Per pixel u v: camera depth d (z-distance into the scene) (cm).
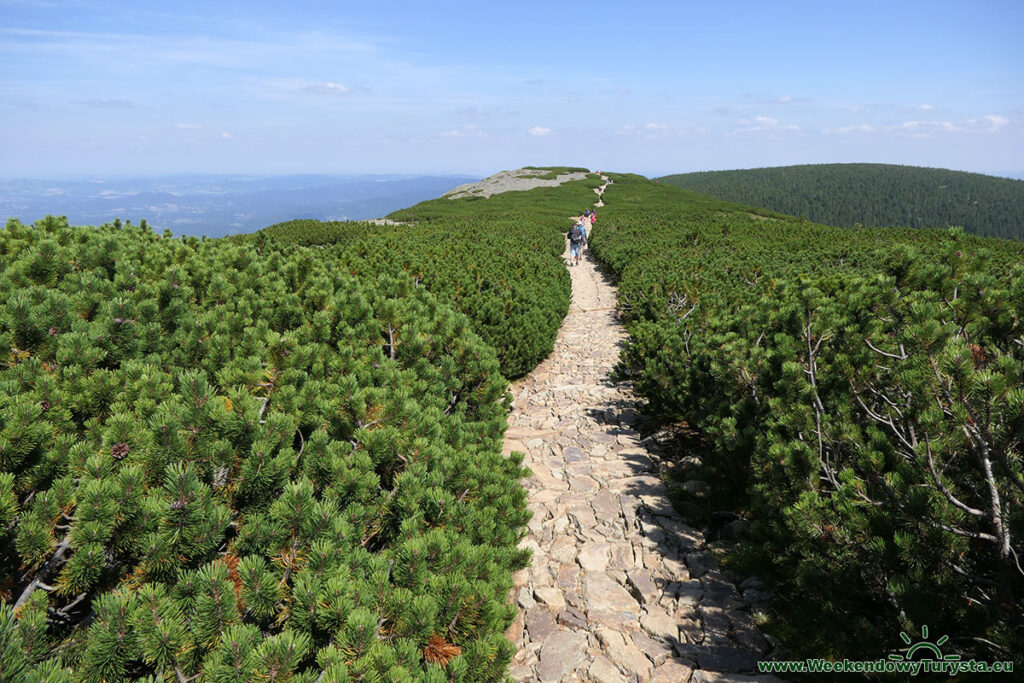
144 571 314
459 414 639
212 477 379
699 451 883
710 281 1700
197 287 819
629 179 10012
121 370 473
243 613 303
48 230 968
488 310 1283
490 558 412
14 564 318
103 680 265
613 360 1476
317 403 483
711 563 585
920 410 419
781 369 615
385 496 430
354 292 836
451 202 7281
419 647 329
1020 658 326
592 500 739
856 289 665
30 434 330
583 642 482
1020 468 373
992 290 484
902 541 368
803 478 463
